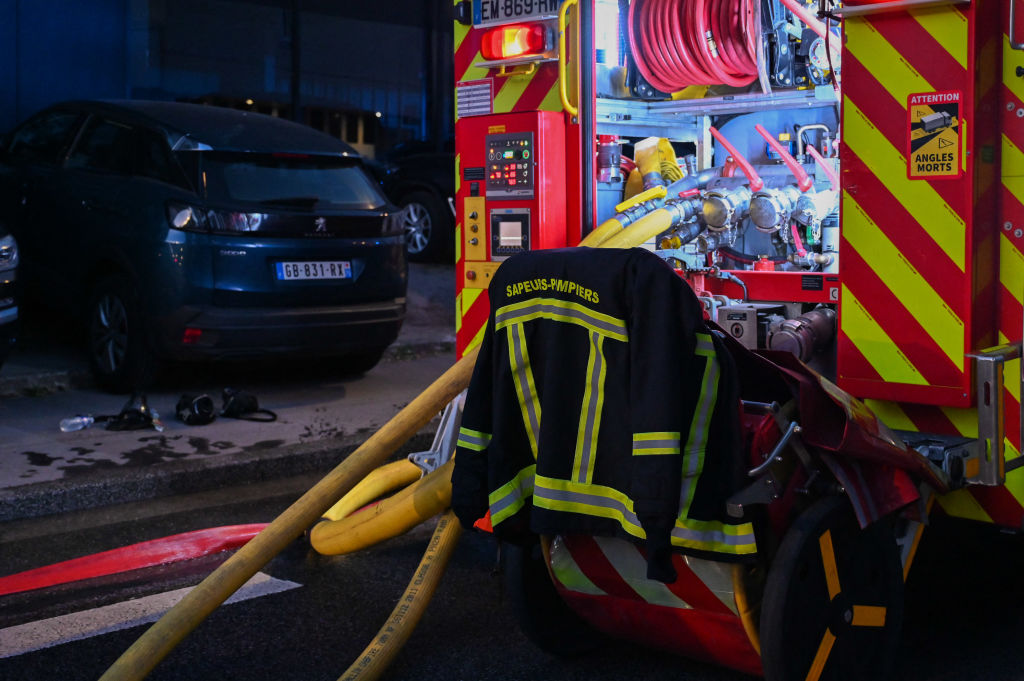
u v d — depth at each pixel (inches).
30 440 242.5
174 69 666.8
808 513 121.4
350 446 248.8
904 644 148.3
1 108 558.9
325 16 776.3
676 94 215.0
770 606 117.2
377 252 295.9
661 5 203.6
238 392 272.4
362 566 182.7
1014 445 139.9
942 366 139.1
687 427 113.0
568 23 171.8
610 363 114.0
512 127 175.0
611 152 203.0
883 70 140.4
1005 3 137.4
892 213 141.4
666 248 194.7
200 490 226.5
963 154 134.6
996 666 141.3
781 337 170.9
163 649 118.6
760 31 199.0
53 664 144.1
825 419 120.1
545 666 143.4
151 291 270.8
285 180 287.3
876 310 143.9
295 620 159.5
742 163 204.5
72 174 301.4
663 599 126.8
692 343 112.2
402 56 832.3
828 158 204.7
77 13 593.0
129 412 255.6
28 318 343.0
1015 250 139.6
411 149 553.9
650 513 108.0
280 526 130.6
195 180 273.9
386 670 141.3
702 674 140.6
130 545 191.2
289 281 279.0
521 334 118.6
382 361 347.6
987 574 175.2
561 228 176.6
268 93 743.1
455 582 175.6
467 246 182.2
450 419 170.9
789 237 195.9
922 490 133.0
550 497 117.0
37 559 184.5
